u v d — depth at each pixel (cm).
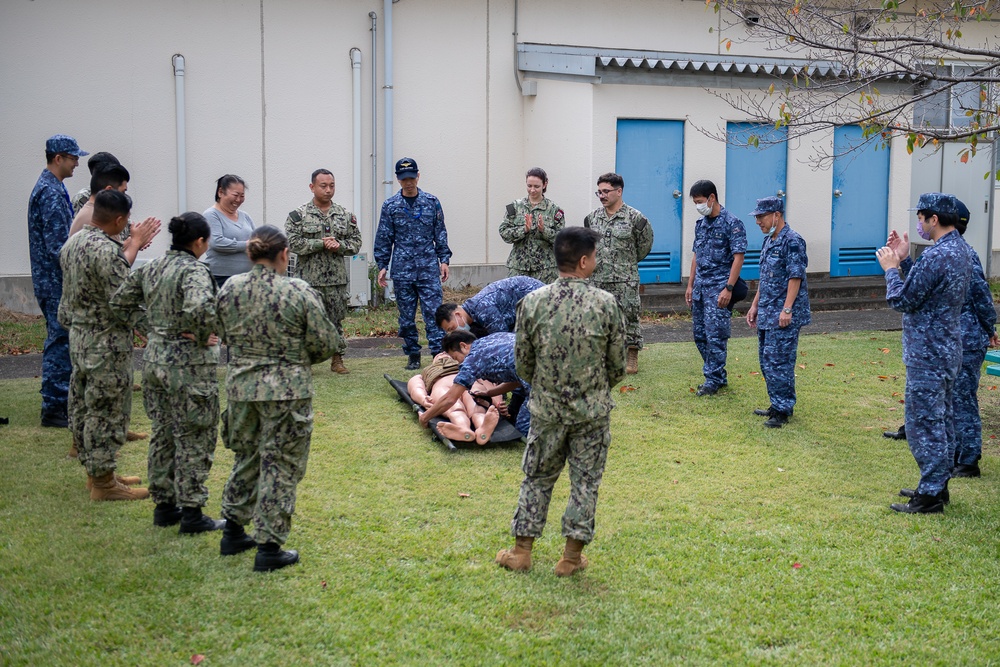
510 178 1373
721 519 535
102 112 1160
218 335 473
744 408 779
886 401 807
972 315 605
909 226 1503
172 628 403
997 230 1541
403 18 1283
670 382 870
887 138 655
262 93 1229
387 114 1278
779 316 713
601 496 571
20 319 1124
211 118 1209
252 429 454
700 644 395
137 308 522
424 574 459
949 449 545
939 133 625
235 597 430
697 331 838
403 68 1293
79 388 550
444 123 1325
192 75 1195
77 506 544
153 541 493
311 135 1259
